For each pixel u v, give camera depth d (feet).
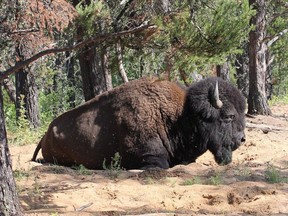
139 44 56.08
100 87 92.43
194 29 52.06
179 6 54.44
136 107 70.18
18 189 53.21
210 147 72.02
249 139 93.40
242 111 72.84
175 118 70.54
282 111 148.15
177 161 71.56
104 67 70.44
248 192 53.26
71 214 44.93
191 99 70.79
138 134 69.51
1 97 40.55
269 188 54.70
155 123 69.87
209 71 76.84
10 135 102.22
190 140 71.00
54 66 158.61
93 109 72.43
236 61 206.18
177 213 46.44
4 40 50.96
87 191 53.01
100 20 67.77
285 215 46.19
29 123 109.50
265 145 87.66
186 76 57.93
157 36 53.62
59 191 53.67
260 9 123.13
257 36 124.16
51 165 69.56
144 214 45.50
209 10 54.90
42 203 49.65
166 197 52.37
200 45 51.57
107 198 52.01
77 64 183.42
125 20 67.97
